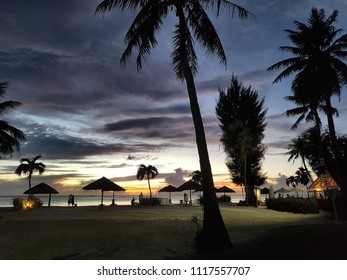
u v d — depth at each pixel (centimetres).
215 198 1135
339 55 2769
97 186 3003
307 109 3975
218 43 1345
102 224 1672
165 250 1116
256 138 4009
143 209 2914
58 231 1467
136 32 1291
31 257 1025
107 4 1269
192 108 1234
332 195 1691
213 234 1083
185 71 1277
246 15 1333
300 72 2795
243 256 820
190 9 1364
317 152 4825
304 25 2834
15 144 2661
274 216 2252
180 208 3070
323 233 905
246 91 4241
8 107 2709
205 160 1173
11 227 1572
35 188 3875
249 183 4066
